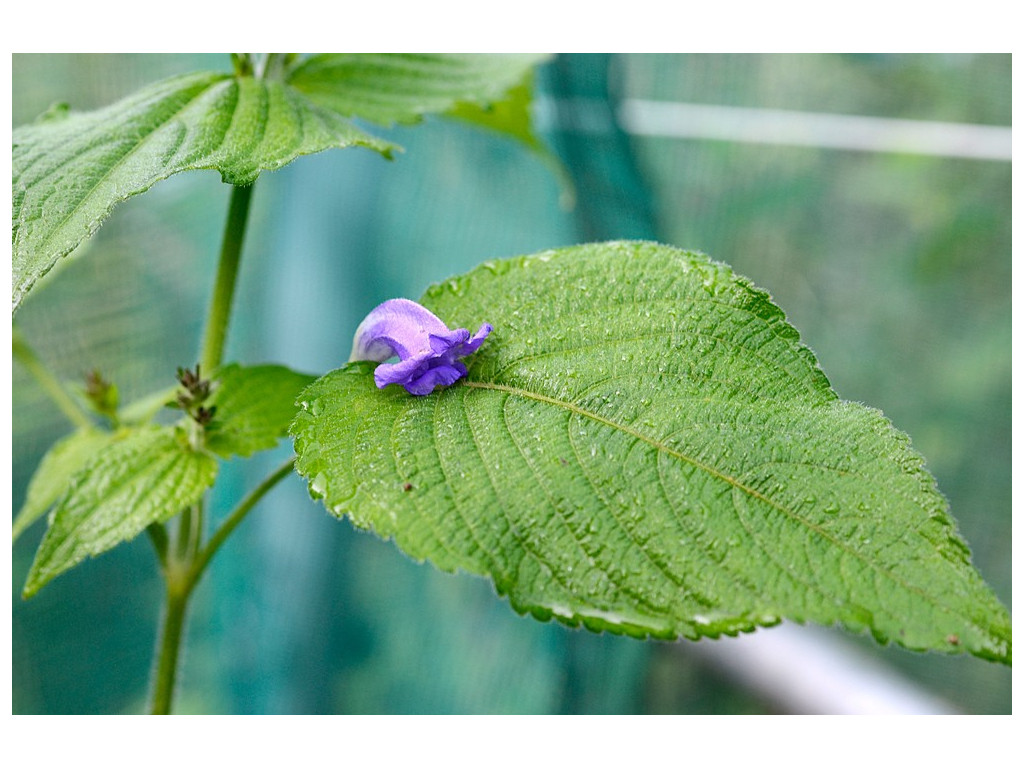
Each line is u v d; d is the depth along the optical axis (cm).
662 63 77
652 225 57
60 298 66
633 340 35
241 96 39
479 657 65
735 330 35
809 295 82
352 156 59
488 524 32
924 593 31
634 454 33
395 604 67
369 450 34
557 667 63
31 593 37
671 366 34
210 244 68
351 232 59
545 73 54
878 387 83
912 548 31
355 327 59
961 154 71
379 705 66
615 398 34
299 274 59
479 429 34
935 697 64
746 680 62
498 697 64
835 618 31
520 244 59
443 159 59
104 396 44
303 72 42
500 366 35
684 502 32
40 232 35
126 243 68
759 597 31
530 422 34
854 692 59
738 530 32
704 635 31
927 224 81
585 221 56
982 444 80
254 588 65
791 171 79
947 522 32
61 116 41
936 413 82
